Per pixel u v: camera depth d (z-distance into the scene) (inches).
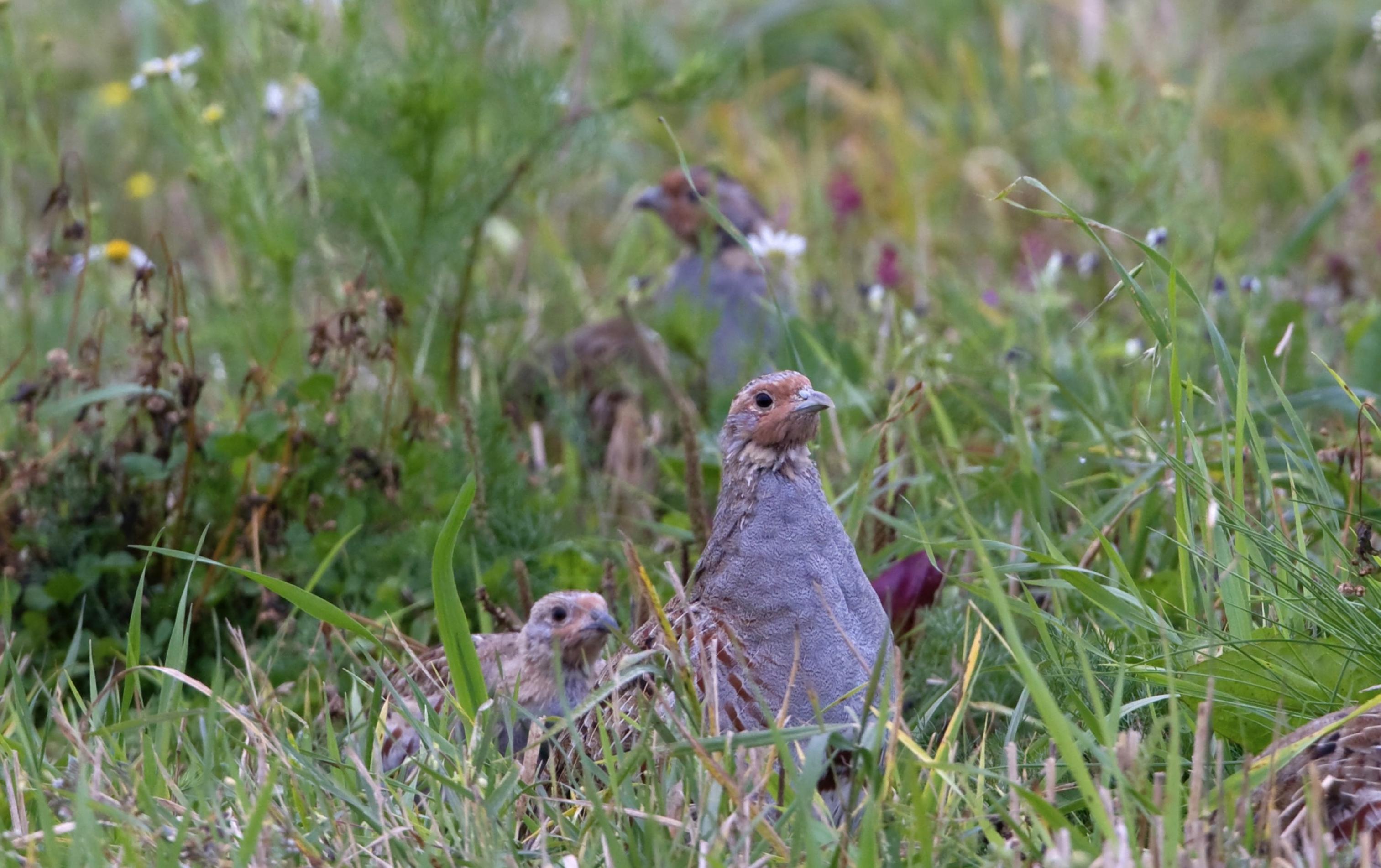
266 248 489.1
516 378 538.6
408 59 501.0
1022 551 325.1
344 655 363.9
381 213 490.0
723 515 305.0
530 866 258.7
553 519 426.6
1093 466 424.8
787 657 294.5
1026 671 238.4
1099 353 491.2
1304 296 538.0
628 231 684.7
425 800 274.5
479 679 297.0
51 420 459.5
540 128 506.3
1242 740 289.1
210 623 394.0
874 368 485.1
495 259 655.8
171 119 511.5
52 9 803.4
